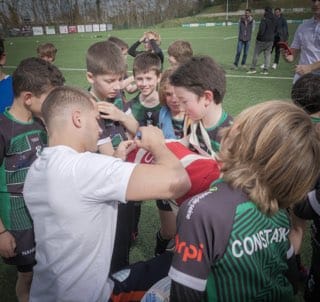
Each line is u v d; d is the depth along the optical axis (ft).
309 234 9.59
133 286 4.60
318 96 6.30
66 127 4.15
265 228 3.25
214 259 3.11
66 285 4.07
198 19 165.27
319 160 3.22
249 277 3.13
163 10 177.47
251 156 3.18
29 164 6.33
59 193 3.83
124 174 3.68
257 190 3.14
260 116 3.20
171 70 7.41
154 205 11.73
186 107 5.87
